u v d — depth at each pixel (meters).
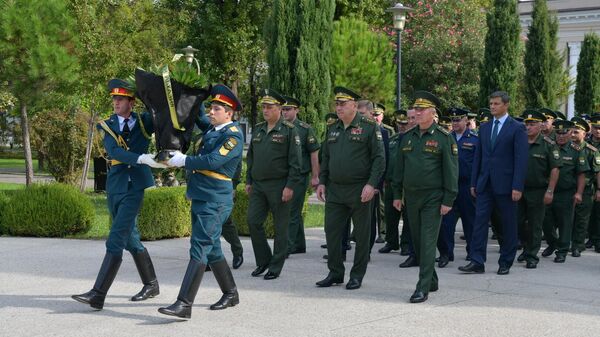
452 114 9.78
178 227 11.34
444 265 9.05
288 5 13.89
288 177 7.84
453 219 9.38
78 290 7.26
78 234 11.72
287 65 13.89
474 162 8.70
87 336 5.57
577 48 36.59
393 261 9.45
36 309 6.43
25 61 15.79
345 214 7.42
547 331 5.82
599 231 10.69
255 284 7.62
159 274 8.17
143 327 5.84
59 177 20.95
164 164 6.19
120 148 6.38
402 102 23.44
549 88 21.00
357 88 19.11
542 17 21.03
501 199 8.45
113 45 18.09
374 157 7.12
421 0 25.47
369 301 6.84
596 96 23.95
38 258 9.21
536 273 8.58
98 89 18.52
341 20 19.88
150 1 19.80
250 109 33.09
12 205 11.44
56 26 16.23
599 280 8.12
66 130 20.27
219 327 5.86
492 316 6.30
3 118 29.98
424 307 6.61
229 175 6.38
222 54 29.05
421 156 7.06
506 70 17.77
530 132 9.11
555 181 9.01
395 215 10.13
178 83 6.21
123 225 6.44
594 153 10.17
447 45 24.27
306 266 8.82
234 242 8.58
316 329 5.81
